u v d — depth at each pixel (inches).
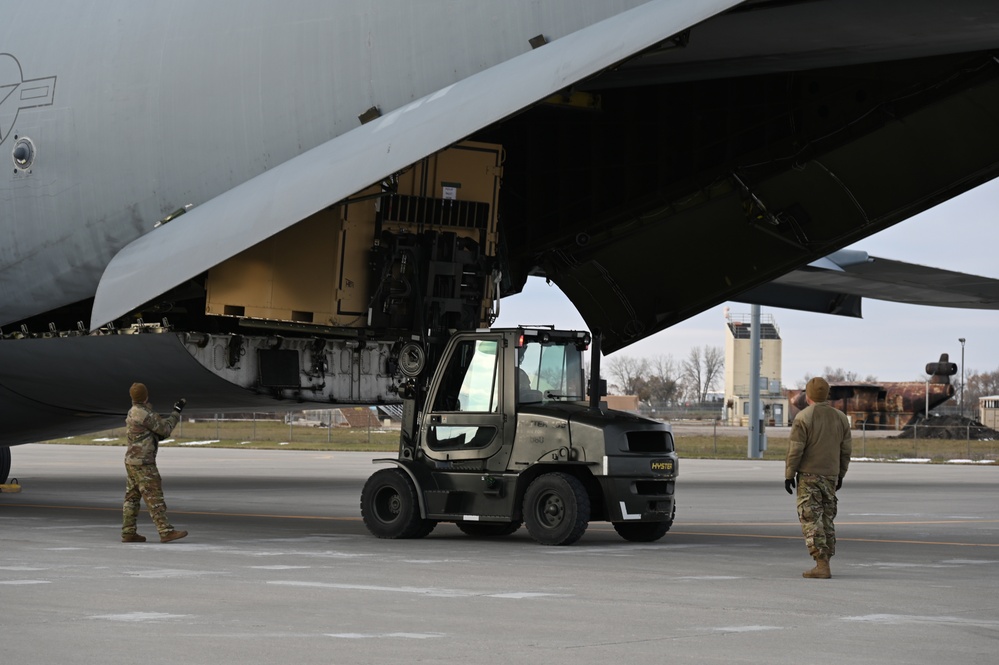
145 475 1104.2
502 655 558.3
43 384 1421.0
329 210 1320.1
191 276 1202.6
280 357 1301.7
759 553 1065.5
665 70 1346.0
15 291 1460.4
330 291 1325.0
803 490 890.1
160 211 1368.1
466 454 1149.1
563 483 1089.4
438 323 1357.0
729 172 1483.8
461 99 1135.6
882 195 1460.4
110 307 1254.9
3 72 1460.4
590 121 1544.0
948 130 1395.2
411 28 1277.1
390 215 1338.6
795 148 1453.0
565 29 1218.0
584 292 1614.2
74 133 1409.9
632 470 1103.6
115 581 818.8
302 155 1267.2
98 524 1325.0
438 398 1179.3
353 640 593.9
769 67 1355.8
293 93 1312.7
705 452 4355.3
